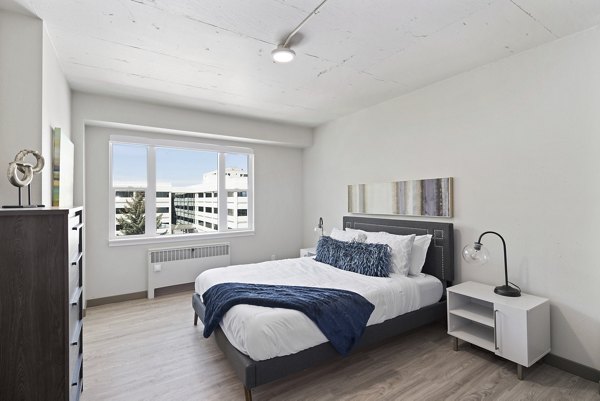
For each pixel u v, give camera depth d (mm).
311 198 5137
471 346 2637
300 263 3420
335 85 3195
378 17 1972
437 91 3127
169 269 4051
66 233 1320
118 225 3881
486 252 2379
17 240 1244
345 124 4359
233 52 2451
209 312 2373
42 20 1984
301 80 3051
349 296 2287
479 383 2084
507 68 2564
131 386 2057
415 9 1887
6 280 1229
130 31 2133
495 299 2289
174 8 1872
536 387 2035
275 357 1884
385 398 1934
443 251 2988
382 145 3771
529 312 2090
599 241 2082
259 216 4961
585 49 2131
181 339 2752
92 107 3340
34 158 1930
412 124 3393
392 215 3627
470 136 2844
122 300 3797
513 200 2537
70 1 1798
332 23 2041
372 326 2355
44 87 2014
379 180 3822
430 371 2240
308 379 2148
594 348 2102
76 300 1702
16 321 1242
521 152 2482
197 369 2268
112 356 2449
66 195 2531
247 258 4836
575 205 2191
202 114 4055
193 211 4477
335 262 3271
